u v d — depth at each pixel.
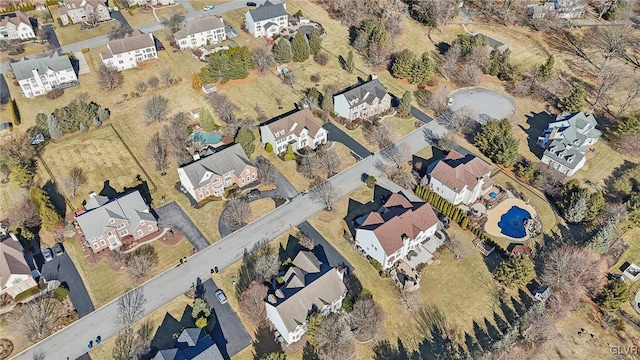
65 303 77.00
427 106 123.88
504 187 100.62
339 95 116.25
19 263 78.19
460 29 155.62
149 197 95.94
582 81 132.50
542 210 95.25
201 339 69.69
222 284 80.50
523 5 167.38
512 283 79.00
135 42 131.12
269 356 65.88
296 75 130.00
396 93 128.12
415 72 128.88
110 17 155.62
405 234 82.81
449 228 91.19
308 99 121.56
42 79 120.25
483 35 147.25
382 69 137.00
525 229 91.00
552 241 88.81
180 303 77.44
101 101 119.88
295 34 141.88
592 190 99.75
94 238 82.75
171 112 116.88
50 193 95.38
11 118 113.06
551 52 144.62
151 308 76.62
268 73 131.88
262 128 106.31
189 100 121.25
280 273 80.81
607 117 120.00
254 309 73.88
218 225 90.94
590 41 149.38
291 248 86.81
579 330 75.00
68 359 69.81
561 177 102.50
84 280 80.62
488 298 79.06
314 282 73.50
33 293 77.62
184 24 149.38
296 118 107.56
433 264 84.31
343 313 74.00
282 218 92.69
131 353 69.88
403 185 100.50
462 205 96.19
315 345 71.38
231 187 98.56
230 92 124.06
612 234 84.25
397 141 112.56
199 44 141.38
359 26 148.25
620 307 77.81
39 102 118.94
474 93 129.38
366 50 142.88
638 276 81.81
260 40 146.12
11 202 93.06
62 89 122.94
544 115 121.19
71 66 123.38
